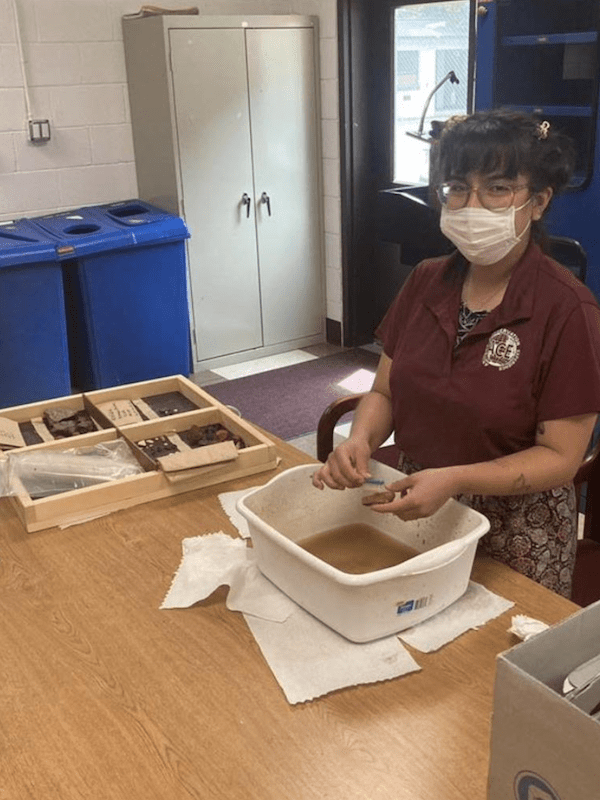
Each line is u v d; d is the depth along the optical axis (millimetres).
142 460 1757
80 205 4344
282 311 4816
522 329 1418
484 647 1209
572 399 1371
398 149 4551
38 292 3727
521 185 1383
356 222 4719
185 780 997
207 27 4098
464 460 1510
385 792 970
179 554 1479
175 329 4203
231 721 1087
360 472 1430
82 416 2072
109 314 3986
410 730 1061
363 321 4941
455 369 1487
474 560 1432
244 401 4172
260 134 4422
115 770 1016
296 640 1221
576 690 747
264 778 996
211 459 1703
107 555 1485
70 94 4168
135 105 4320
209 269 4469
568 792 711
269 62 4336
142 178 4449
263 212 4562
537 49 3184
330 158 4641
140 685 1158
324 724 1075
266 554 1317
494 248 1410
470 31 3914
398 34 4328
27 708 1124
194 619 1294
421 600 1228
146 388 2184
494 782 783
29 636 1272
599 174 2891
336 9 4328
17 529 1584
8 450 1844
